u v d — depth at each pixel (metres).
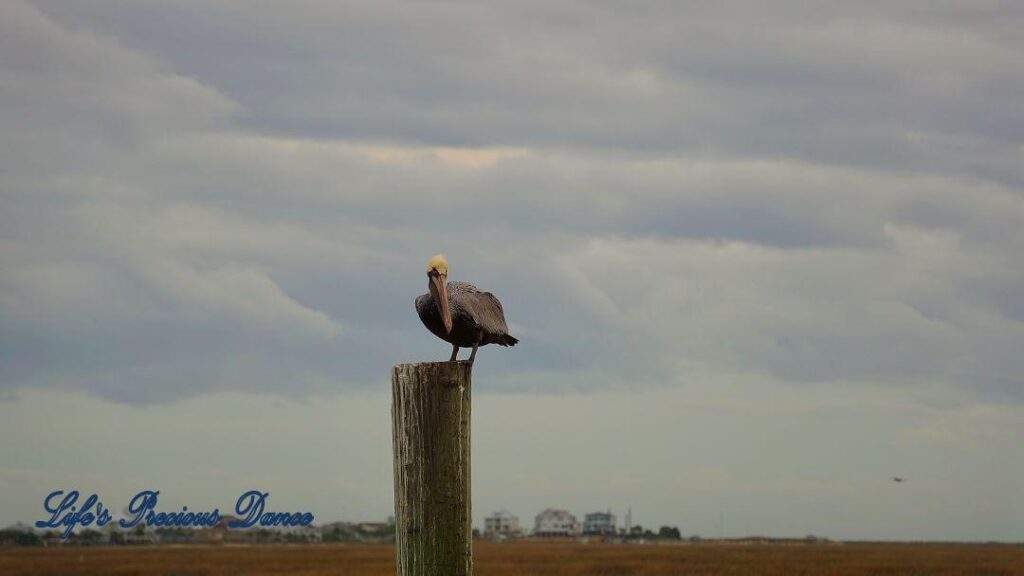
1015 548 186.50
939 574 80.00
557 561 96.75
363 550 151.38
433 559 6.63
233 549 154.75
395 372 6.81
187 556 119.38
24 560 103.38
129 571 81.81
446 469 6.66
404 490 6.73
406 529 6.71
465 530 6.68
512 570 80.25
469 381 6.77
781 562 97.38
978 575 80.06
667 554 123.06
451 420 6.68
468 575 6.68
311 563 95.50
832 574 79.12
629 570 82.06
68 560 103.94
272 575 76.12
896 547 197.12
